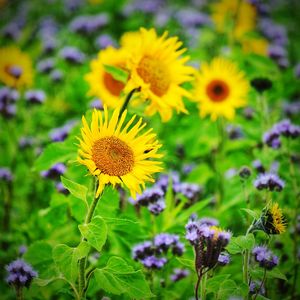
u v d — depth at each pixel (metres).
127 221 1.10
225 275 1.11
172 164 1.79
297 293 1.30
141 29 1.34
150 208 1.33
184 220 1.37
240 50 1.96
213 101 1.61
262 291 1.21
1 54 1.95
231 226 1.51
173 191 1.46
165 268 1.30
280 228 1.09
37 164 1.31
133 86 1.28
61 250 1.09
